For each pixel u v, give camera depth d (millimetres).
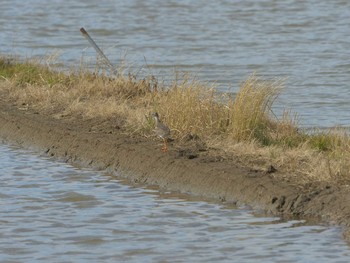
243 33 108000
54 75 58531
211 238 33938
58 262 32031
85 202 38500
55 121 49219
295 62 84188
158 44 97438
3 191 40125
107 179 41812
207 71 78062
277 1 142125
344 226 34281
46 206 38031
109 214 36875
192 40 101000
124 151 43250
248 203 37188
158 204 37969
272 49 93938
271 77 74688
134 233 34688
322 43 99062
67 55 86750
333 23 118562
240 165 39875
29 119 49969
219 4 139500
